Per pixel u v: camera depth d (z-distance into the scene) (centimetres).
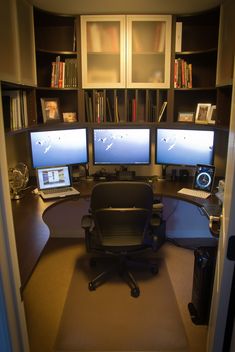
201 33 300
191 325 215
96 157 306
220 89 262
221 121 267
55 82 290
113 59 287
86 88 290
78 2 249
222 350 138
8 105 225
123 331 210
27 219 209
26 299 243
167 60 282
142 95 305
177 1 248
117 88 290
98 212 227
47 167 274
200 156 288
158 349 195
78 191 271
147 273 277
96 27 279
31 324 216
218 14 278
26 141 309
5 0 196
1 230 106
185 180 306
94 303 238
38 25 298
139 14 274
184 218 340
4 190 107
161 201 311
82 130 300
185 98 315
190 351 193
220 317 133
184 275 274
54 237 344
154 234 265
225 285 128
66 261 299
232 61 229
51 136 283
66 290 255
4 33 194
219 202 240
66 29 301
